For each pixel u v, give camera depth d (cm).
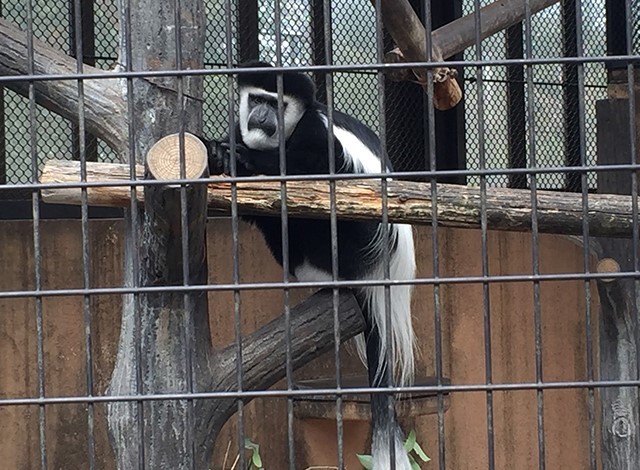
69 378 414
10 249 410
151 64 291
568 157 496
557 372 483
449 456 464
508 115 483
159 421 288
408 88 469
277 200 270
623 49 484
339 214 273
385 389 203
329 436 431
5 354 409
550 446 484
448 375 465
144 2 291
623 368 387
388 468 338
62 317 414
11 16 411
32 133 201
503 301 475
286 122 390
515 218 285
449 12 466
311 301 324
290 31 445
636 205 203
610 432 397
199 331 293
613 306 385
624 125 391
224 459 420
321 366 448
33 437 412
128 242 296
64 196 260
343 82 457
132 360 295
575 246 486
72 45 417
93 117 295
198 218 247
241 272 431
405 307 389
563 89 493
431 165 202
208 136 431
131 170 205
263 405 432
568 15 489
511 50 481
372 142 419
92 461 199
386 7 312
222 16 434
